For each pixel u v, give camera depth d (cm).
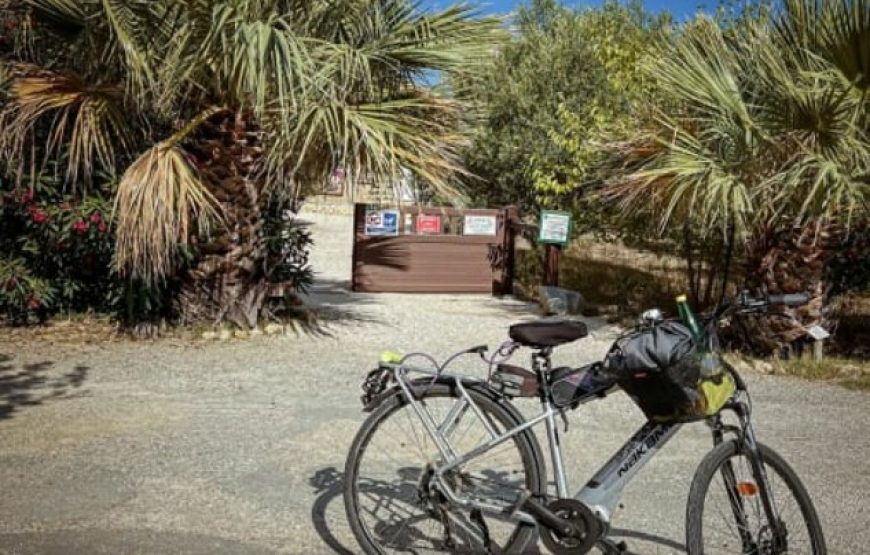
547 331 338
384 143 666
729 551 378
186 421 537
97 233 751
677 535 396
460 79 760
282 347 752
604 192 843
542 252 1222
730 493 338
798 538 349
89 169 704
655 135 771
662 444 337
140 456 472
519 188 1388
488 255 1138
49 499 410
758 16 745
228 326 792
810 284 756
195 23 654
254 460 473
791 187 645
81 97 693
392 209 1110
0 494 414
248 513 404
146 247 663
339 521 398
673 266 1311
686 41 743
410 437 395
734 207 663
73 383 615
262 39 607
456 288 1133
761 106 712
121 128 717
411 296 1103
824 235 739
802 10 699
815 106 659
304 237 870
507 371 348
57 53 727
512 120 1380
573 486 446
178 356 703
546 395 344
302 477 451
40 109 674
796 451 535
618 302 1075
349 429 532
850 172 662
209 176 761
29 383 611
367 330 853
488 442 346
